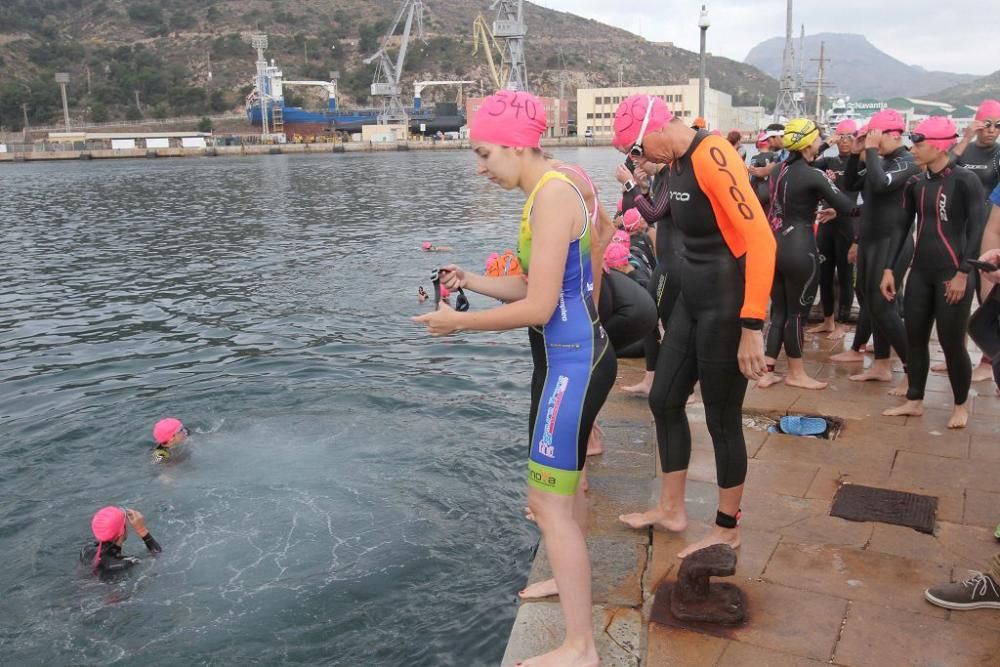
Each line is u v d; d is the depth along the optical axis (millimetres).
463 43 179500
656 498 4746
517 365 9633
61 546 5441
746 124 119250
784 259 6465
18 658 4324
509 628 4410
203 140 104375
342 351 10422
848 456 5211
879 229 6262
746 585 3719
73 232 24875
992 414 5934
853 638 3293
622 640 3383
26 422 7824
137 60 150125
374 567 5031
